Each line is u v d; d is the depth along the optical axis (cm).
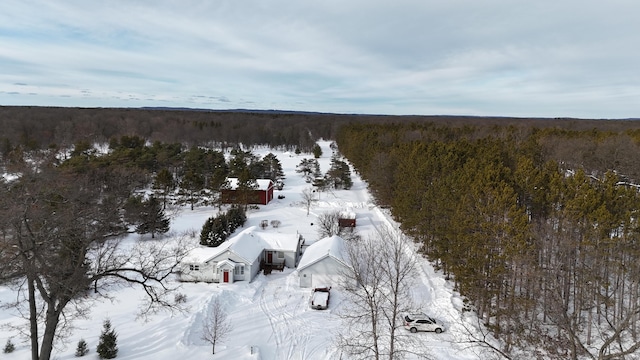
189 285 3512
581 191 2986
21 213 1736
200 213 6097
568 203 2864
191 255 3766
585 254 2605
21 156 4272
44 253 1853
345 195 7644
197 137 14250
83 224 2009
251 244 3991
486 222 2767
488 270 2795
